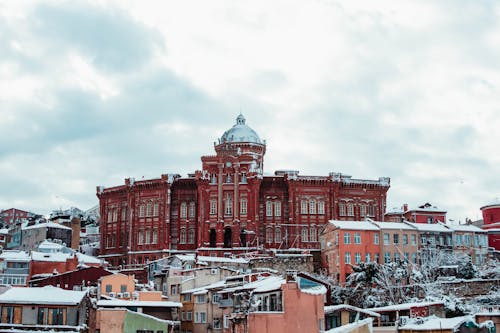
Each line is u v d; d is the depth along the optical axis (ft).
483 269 415.44
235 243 488.85
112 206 545.44
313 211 506.07
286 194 513.04
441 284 360.69
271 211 509.76
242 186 502.79
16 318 236.63
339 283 411.54
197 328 312.29
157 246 504.43
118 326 264.11
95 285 358.23
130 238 515.91
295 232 498.69
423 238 443.32
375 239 435.94
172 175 515.09
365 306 355.36
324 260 458.50
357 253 430.20
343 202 518.78
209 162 507.71
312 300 218.59
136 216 519.60
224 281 339.36
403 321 248.73
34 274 413.59
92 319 261.03
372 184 524.52
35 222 588.09
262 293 241.55
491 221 520.42
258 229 499.10
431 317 245.86
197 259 423.64
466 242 452.76
